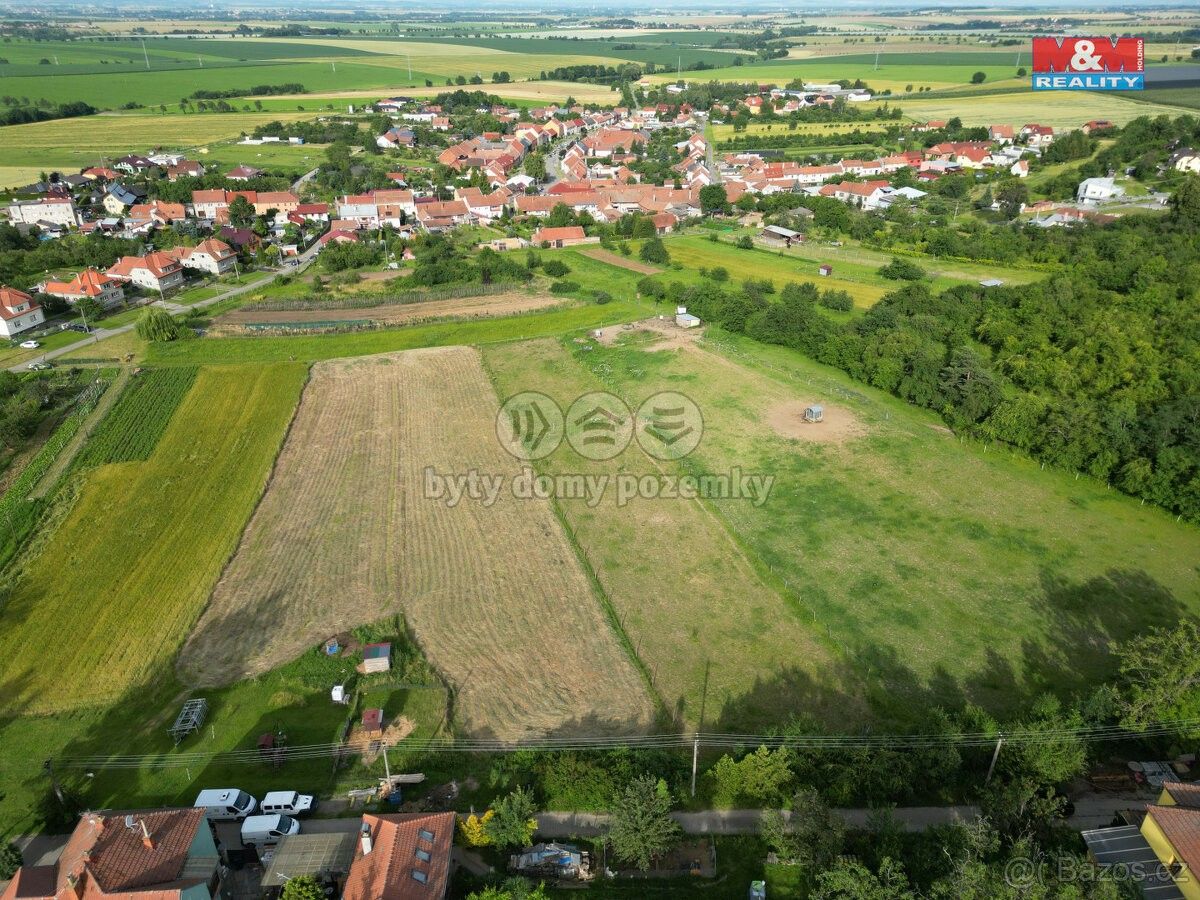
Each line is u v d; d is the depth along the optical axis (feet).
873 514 220.02
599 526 217.77
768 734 147.64
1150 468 220.64
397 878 112.88
